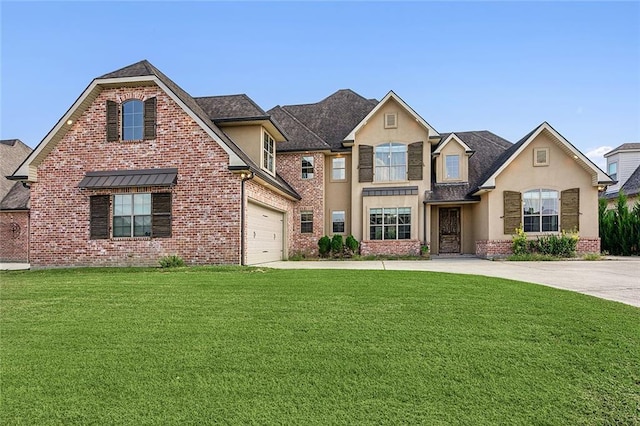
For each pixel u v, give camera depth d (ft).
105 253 46.01
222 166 44.83
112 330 16.80
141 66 47.29
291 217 67.72
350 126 76.79
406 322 17.76
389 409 10.10
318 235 68.95
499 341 15.25
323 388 11.25
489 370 12.55
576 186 61.41
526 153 62.23
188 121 45.68
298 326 17.17
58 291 25.91
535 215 61.87
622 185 89.45
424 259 62.28
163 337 15.79
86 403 10.41
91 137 47.24
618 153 91.35
